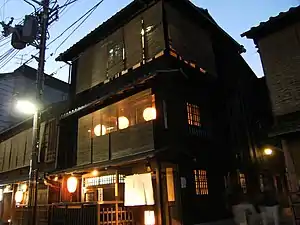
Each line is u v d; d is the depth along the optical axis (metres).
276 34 14.88
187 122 16.94
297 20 14.13
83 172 17.50
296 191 11.44
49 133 22.95
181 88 17.56
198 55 19.67
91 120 19.81
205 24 21.27
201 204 15.29
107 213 13.76
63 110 22.45
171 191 14.59
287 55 14.24
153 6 18.36
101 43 21.81
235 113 21.52
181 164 15.00
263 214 13.46
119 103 17.98
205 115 18.78
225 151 19.00
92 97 21.52
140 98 16.72
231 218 16.66
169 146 14.55
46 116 23.89
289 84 13.83
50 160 21.70
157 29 17.56
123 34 19.98
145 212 14.54
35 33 16.70
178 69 15.44
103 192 17.52
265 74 14.82
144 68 17.86
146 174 14.37
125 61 19.19
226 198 17.25
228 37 22.73
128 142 16.50
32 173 14.31
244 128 21.73
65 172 18.25
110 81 20.09
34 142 14.80
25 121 25.17
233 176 18.69
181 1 18.58
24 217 18.69
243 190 19.06
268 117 23.05
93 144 18.98
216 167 17.66
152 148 15.03
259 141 22.52
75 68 24.62
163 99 16.00
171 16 18.23
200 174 16.22
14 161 26.78
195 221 14.45
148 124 15.71
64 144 21.75
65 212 15.13
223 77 22.00
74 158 21.30
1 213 25.83
